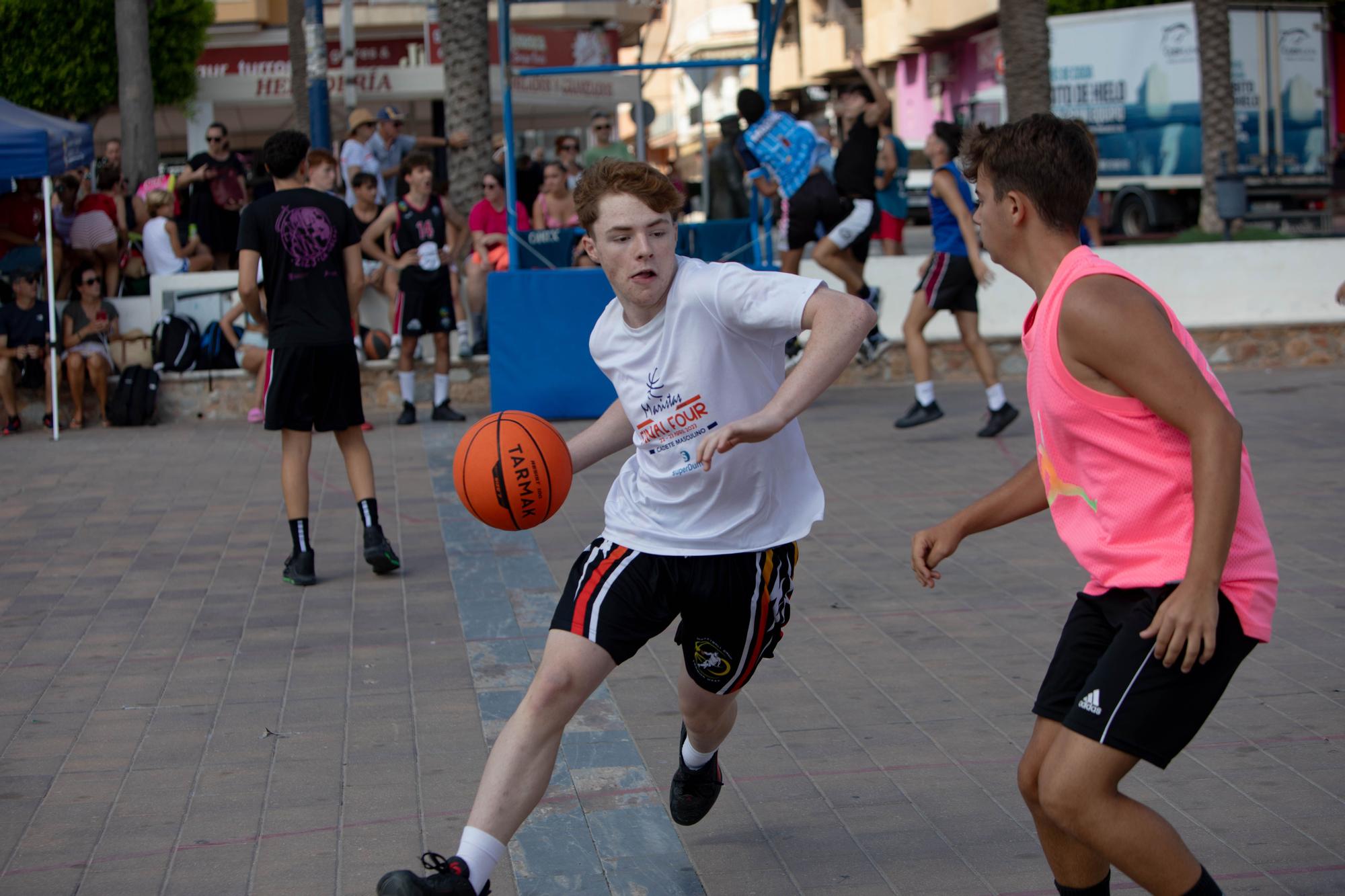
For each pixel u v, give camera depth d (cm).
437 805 398
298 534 649
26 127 1093
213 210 1402
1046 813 264
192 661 539
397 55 2339
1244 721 450
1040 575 634
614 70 1141
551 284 1072
